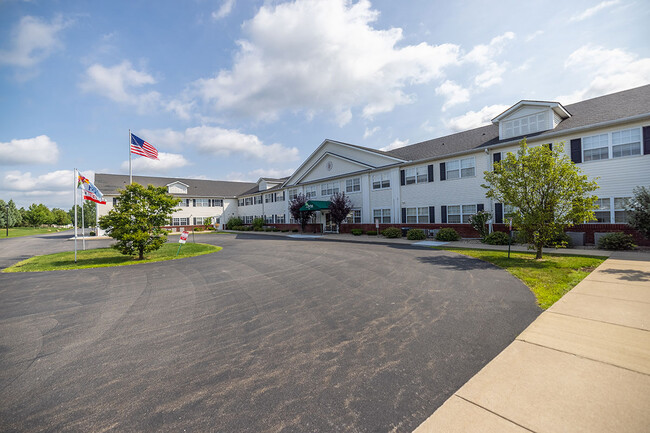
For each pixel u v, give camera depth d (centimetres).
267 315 580
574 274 784
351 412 286
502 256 1138
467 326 480
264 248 1769
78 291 819
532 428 247
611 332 423
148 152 2197
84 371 387
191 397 322
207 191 4772
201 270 1097
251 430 267
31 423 288
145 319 583
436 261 1087
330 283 812
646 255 1045
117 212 1401
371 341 444
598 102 1681
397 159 2334
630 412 259
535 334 434
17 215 7869
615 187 1378
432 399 298
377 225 2372
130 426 279
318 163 3152
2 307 679
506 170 1107
